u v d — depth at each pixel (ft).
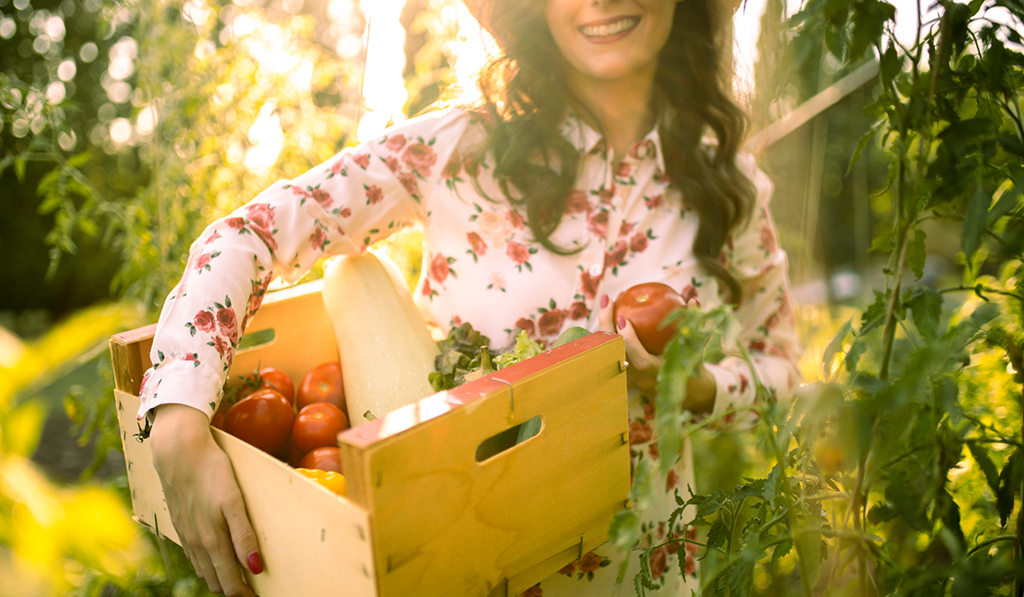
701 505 2.89
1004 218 3.01
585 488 3.20
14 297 20.33
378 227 4.24
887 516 2.81
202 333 3.33
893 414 2.38
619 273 4.34
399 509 2.45
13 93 4.99
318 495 2.54
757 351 4.98
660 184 4.41
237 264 3.58
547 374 2.95
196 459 3.06
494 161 4.19
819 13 2.44
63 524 0.96
